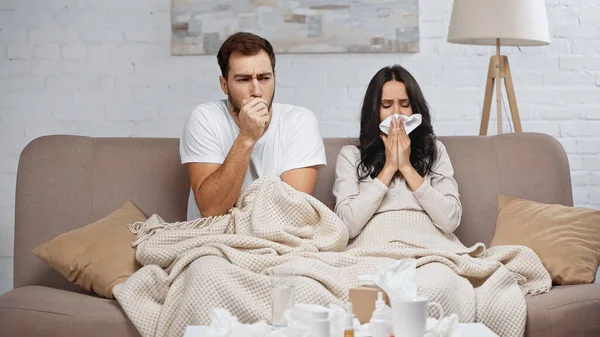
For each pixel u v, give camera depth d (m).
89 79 3.79
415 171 2.65
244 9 3.74
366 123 2.79
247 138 2.48
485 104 3.35
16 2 3.77
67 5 3.79
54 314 2.12
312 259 2.17
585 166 3.82
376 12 3.75
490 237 2.77
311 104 3.78
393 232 2.55
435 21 3.79
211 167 2.61
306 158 2.64
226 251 2.20
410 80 2.78
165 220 2.76
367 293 1.66
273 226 2.36
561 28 3.81
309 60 3.78
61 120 3.79
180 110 3.79
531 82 3.81
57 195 2.68
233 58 2.57
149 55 3.79
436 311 1.97
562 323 2.12
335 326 1.53
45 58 3.78
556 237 2.46
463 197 2.81
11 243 3.78
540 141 2.87
